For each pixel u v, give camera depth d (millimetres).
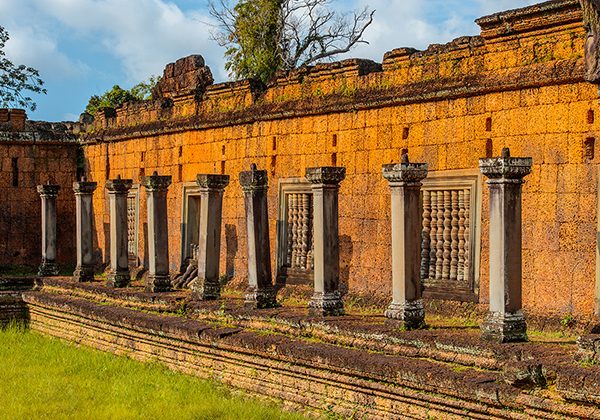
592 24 9352
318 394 12188
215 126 20250
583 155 12555
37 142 25984
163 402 12695
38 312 21391
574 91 12672
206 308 16016
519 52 13430
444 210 14812
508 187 11164
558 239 12797
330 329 13148
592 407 8828
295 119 17891
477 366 10789
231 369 14008
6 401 13016
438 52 14820
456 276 14594
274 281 18297
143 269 23000
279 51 28750
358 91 16312
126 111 24281
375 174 15961
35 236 26172
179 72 22531
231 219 19844
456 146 14438
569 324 12422
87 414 12125
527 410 9438
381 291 15734
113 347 17578
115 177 24719
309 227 17781
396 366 10961
